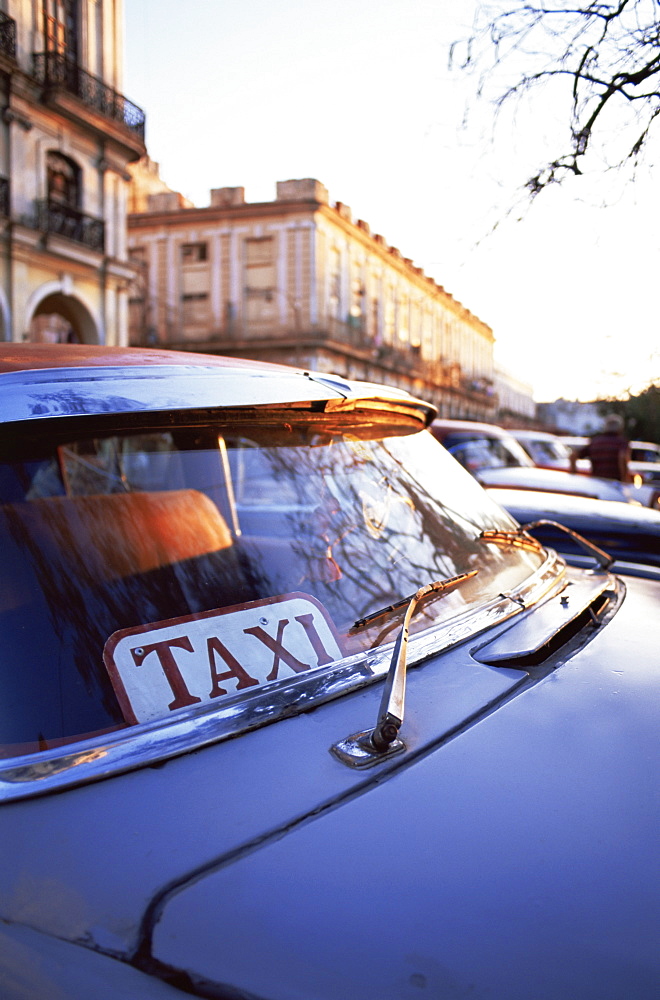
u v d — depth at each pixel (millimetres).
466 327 48719
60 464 1144
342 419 1501
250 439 1317
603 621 1429
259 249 29703
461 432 6641
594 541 2598
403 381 38500
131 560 1080
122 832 743
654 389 6125
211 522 1230
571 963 625
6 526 984
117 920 657
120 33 19297
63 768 809
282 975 608
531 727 964
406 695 1024
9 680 891
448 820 775
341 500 1398
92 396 1054
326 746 893
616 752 921
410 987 601
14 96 16422
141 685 934
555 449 11703
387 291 36219
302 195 29219
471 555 1514
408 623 1186
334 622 1157
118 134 19047
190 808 775
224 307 30141
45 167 17625
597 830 776
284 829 751
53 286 18250
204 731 885
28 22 16688
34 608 950
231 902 666
